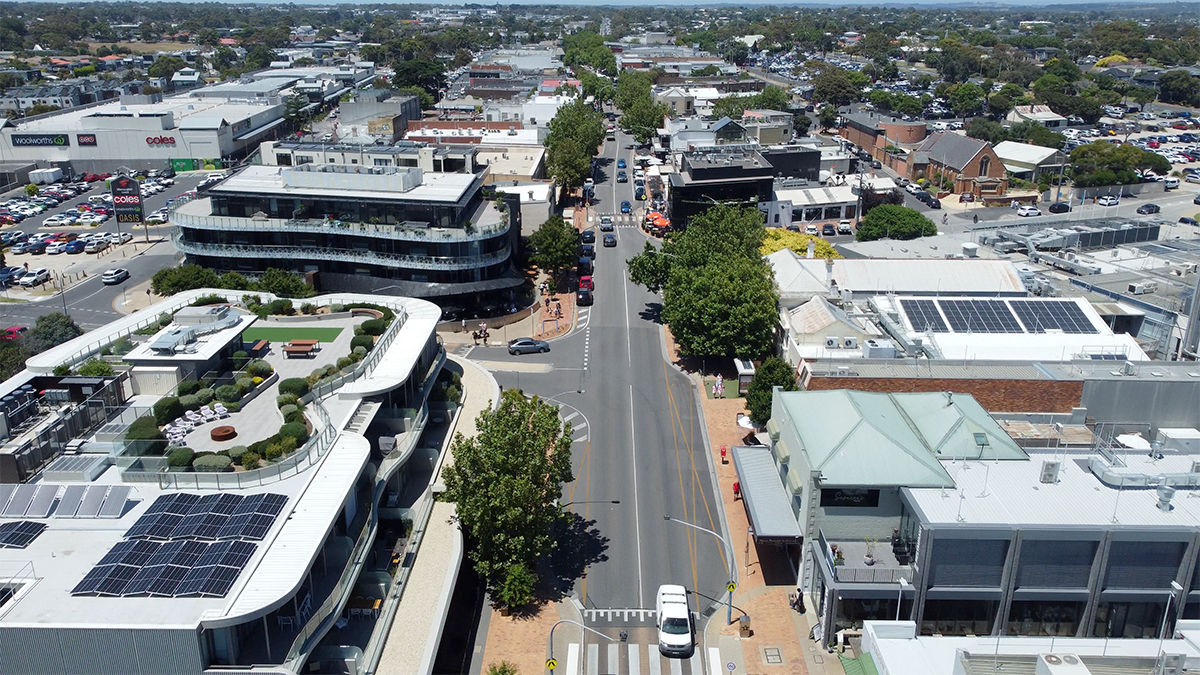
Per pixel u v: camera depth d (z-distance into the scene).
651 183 197.12
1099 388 77.94
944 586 57.91
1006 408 79.31
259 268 126.38
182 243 126.06
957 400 72.62
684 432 92.88
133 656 44.78
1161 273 112.75
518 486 62.44
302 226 122.44
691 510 78.31
